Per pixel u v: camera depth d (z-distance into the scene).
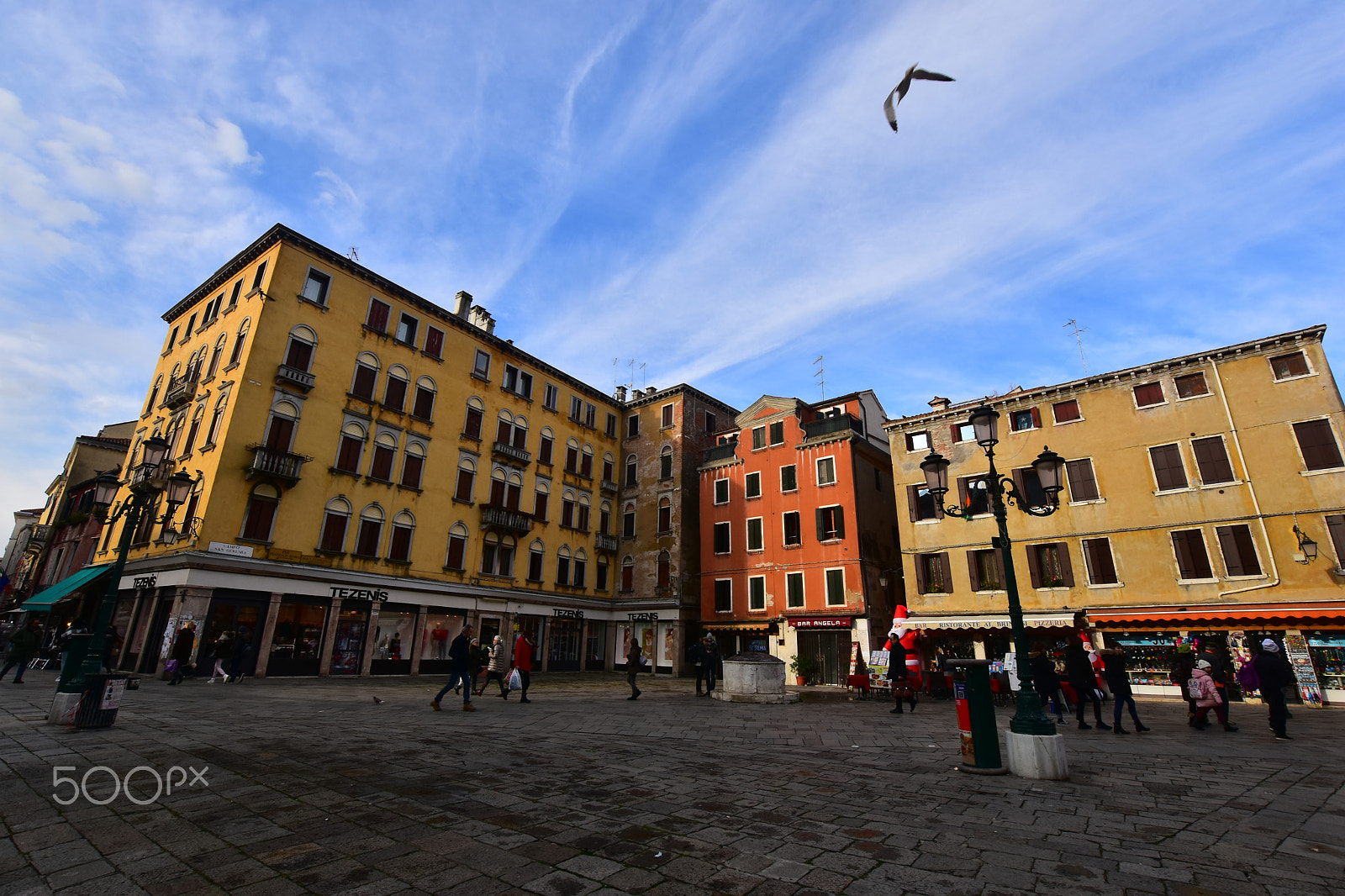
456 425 32.53
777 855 4.82
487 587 32.34
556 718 13.43
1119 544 23.50
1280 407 21.64
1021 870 4.53
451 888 4.10
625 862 4.61
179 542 23.50
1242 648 20.36
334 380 27.53
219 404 25.14
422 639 28.94
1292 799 6.72
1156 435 23.61
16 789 6.20
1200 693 12.95
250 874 4.26
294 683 21.06
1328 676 19.16
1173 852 4.94
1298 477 20.94
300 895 3.93
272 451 24.27
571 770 7.89
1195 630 21.05
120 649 24.14
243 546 23.48
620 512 41.38
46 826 5.14
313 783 6.74
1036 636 24.19
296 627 24.55
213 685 19.06
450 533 31.20
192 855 4.59
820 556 31.45
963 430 27.77
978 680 8.22
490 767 7.90
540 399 37.94
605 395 42.56
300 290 27.03
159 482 25.50
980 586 25.88
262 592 23.67
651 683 27.86
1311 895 4.09
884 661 20.59
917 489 28.33
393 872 4.35
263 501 24.47
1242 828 5.62
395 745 9.34
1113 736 11.82
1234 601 21.11
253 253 27.62
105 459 40.84
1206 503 22.25
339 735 10.09
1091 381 25.11
